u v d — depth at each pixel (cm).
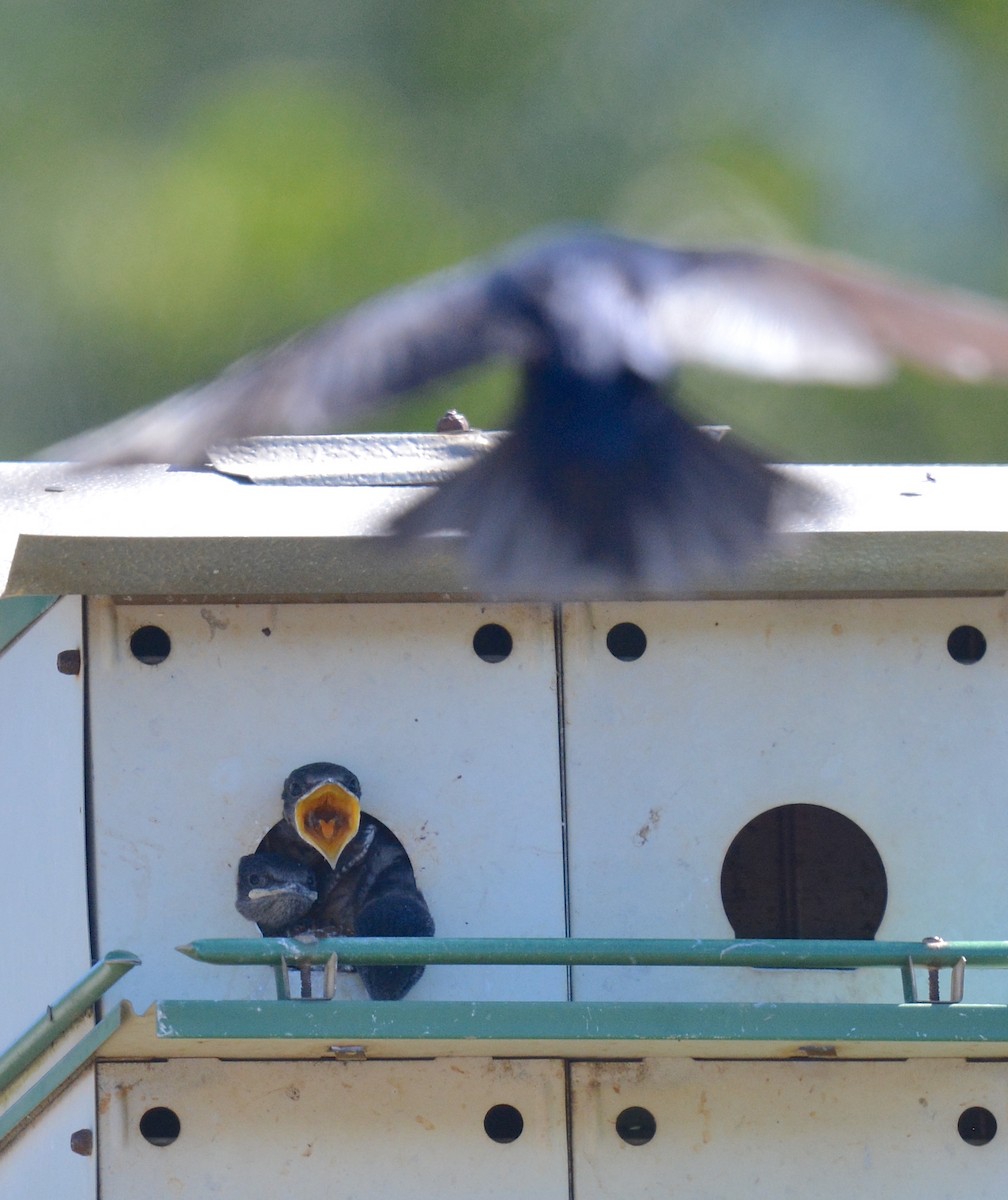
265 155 1523
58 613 631
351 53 1581
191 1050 615
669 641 643
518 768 637
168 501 643
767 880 705
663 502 353
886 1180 633
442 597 638
